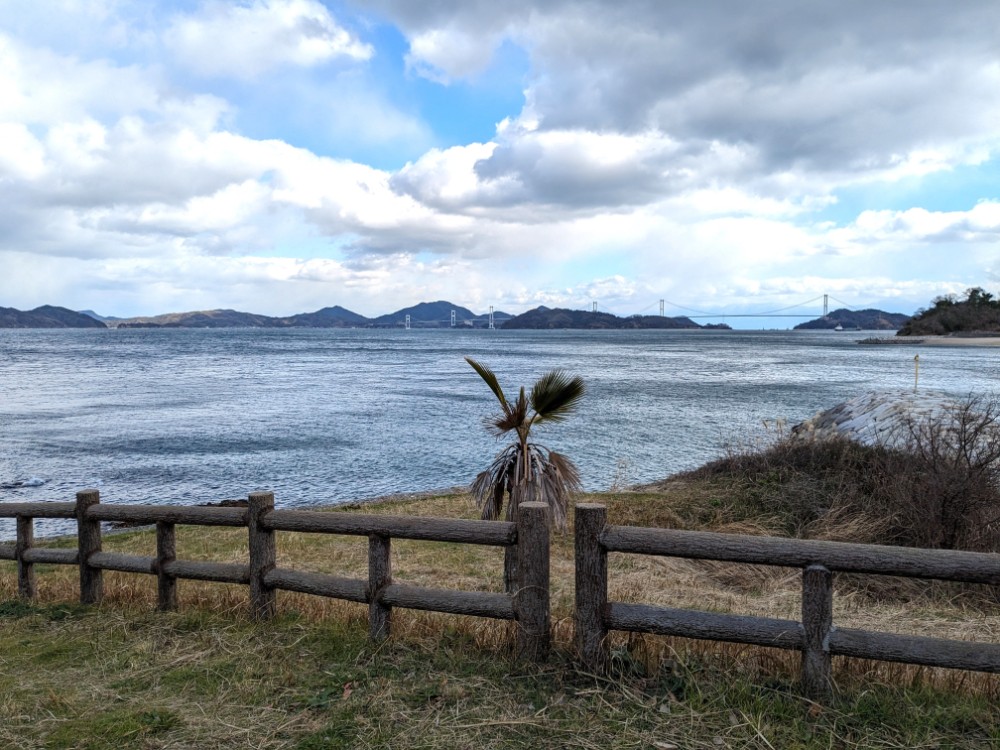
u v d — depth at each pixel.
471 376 50.03
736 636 3.71
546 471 5.34
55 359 74.44
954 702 3.58
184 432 22.97
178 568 5.34
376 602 4.55
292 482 15.55
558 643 4.25
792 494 9.80
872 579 7.12
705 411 27.30
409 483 15.40
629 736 3.35
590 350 102.69
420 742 3.33
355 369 59.25
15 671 4.31
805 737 3.27
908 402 12.38
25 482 15.43
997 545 7.11
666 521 9.43
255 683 4.00
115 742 3.39
